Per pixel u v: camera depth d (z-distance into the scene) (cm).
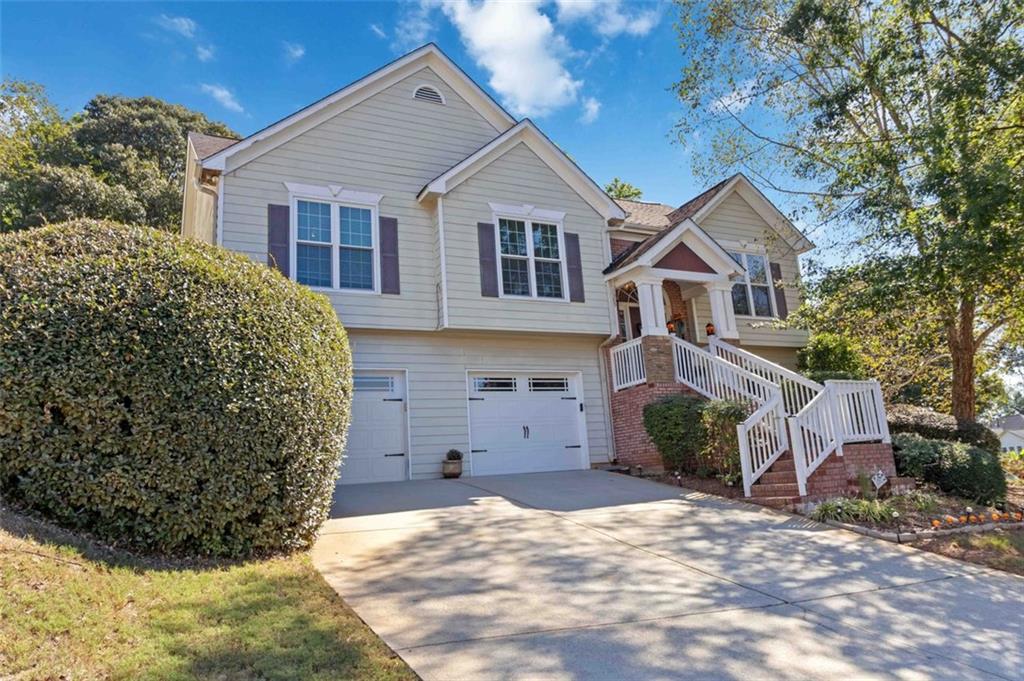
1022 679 414
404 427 1245
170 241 627
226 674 355
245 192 1163
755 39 1373
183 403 552
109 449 527
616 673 389
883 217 1138
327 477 681
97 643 370
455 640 433
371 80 1317
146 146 3247
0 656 334
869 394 1079
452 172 1295
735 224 1709
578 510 894
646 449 1301
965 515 896
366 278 1235
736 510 907
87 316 534
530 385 1387
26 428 507
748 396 1128
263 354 604
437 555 652
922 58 1138
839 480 978
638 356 1348
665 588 561
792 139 1421
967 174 938
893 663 427
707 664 408
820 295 1301
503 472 1311
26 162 2334
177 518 546
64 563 455
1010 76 981
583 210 1449
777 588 578
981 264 981
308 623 443
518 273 1343
